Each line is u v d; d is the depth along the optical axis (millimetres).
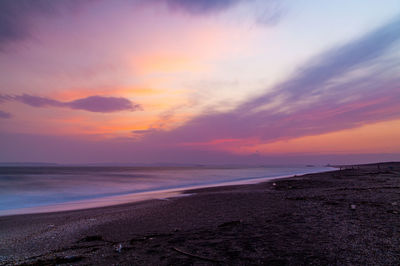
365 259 5879
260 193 21625
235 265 5895
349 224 9320
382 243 6984
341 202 14391
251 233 8688
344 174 47156
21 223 13047
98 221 12852
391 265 5488
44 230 11375
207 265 5988
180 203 17906
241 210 13766
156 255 6898
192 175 68500
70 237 10031
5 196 25625
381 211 11461
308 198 16797
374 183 26531
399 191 18609
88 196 26047
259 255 6465
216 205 16016
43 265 6641
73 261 6805
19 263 6973
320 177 42062
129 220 12688
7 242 9539
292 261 5977
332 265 5629
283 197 18219
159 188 33594
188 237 8633
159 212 14555
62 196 25906
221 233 8930
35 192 28906
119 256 6992
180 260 6406
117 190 31281
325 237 7789
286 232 8594
